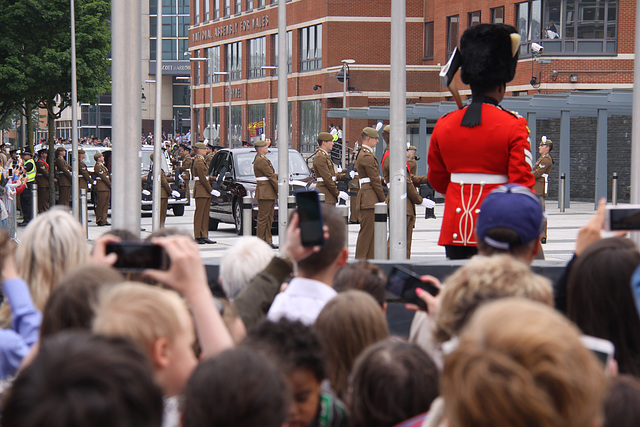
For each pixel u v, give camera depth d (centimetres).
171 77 11775
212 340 336
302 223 414
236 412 224
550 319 198
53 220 454
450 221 766
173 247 343
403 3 1278
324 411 345
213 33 7656
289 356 310
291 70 6278
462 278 350
